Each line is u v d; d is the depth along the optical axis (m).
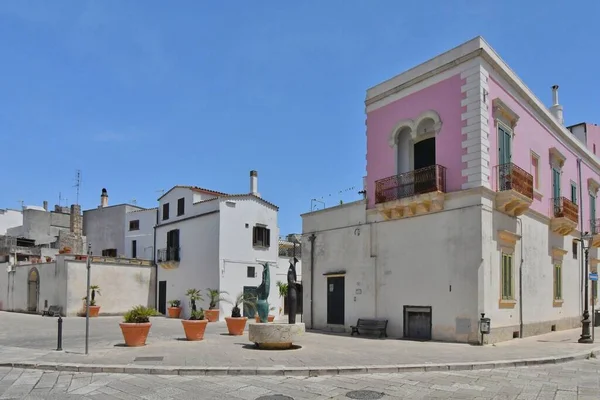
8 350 14.20
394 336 18.91
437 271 17.77
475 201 16.95
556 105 26.89
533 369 11.71
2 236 45.03
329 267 22.12
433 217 18.16
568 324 23.56
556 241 23.25
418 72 19.52
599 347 15.47
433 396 8.68
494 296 17.06
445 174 18.05
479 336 16.22
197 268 34.62
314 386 9.48
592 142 31.56
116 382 9.84
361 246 20.75
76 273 33.84
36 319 29.59
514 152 19.59
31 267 37.59
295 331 14.50
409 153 19.97
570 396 8.70
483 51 17.52
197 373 10.66
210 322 29.62
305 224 23.66
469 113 17.53
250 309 34.00
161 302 37.50
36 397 8.60
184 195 37.09
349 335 19.66
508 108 18.89
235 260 34.06
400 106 20.20
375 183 20.31
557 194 23.89
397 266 19.20
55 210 54.16
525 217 20.00
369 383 9.80
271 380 10.05
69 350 14.09
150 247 41.81
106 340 17.12
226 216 33.84
